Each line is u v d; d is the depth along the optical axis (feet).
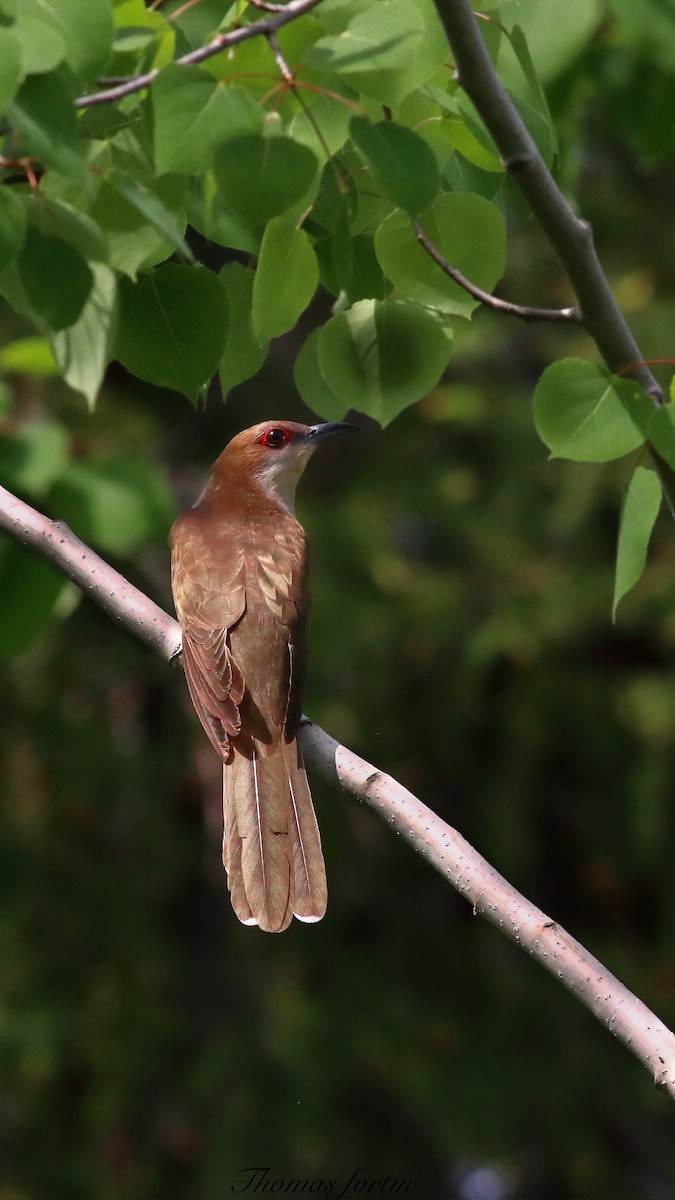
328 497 54.70
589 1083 49.19
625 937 53.83
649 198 54.65
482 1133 46.88
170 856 49.29
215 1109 46.44
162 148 12.87
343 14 14.46
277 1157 45.85
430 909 51.93
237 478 25.66
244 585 21.77
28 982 46.34
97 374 13.39
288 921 18.75
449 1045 48.65
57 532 20.07
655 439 15.24
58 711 49.39
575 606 49.75
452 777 51.24
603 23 25.21
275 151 12.87
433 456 54.03
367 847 52.03
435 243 16.10
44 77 12.26
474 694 51.06
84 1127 46.52
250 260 17.28
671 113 25.70
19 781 48.52
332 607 48.14
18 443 26.25
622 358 16.10
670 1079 14.37
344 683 48.83
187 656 20.84
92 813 49.01
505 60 17.15
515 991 50.29
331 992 49.39
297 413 54.49
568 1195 48.67
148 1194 45.83
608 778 53.01
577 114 26.91
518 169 15.24
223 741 19.99
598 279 15.78
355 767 18.74
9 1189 45.24
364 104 14.33
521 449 52.21
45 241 12.85
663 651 52.24
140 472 27.32
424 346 16.88
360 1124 49.37
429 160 13.43
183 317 15.90
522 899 15.66
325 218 16.39
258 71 14.17
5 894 47.34
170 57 14.25
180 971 48.70
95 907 47.96
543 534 52.06
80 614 48.34
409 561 52.54
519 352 53.98
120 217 13.74
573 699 50.70
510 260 52.80
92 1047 46.29
